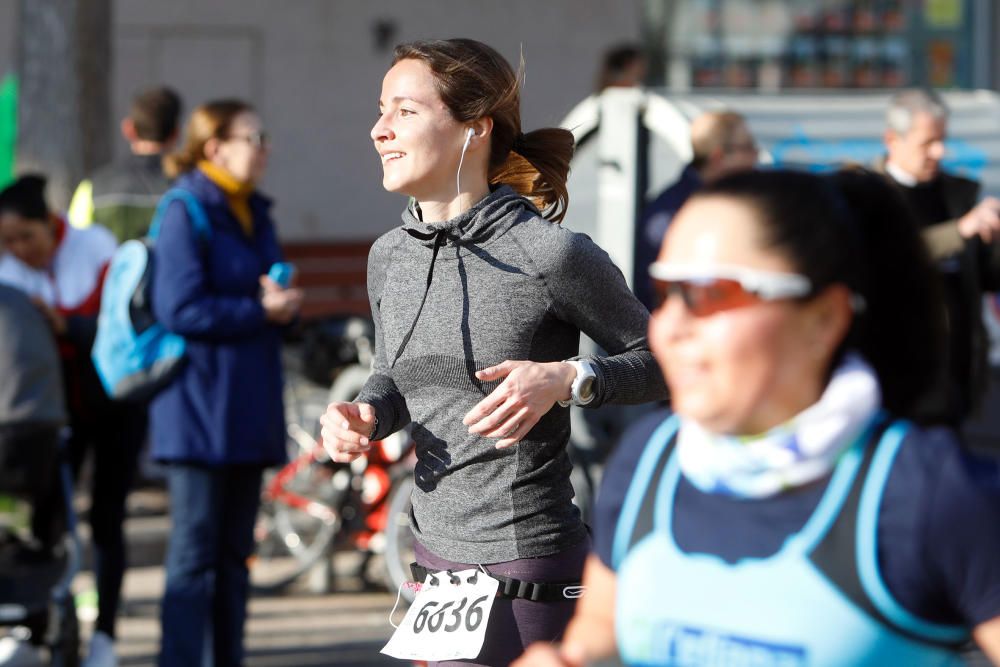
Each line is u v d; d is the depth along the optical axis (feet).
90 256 52.34
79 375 48.98
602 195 63.21
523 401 24.71
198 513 43.78
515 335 26.37
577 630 17.02
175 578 43.68
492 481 26.48
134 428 49.21
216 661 44.57
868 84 125.18
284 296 44.34
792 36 125.59
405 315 27.32
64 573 42.22
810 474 14.94
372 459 61.21
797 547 14.87
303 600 60.18
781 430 14.97
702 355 14.88
